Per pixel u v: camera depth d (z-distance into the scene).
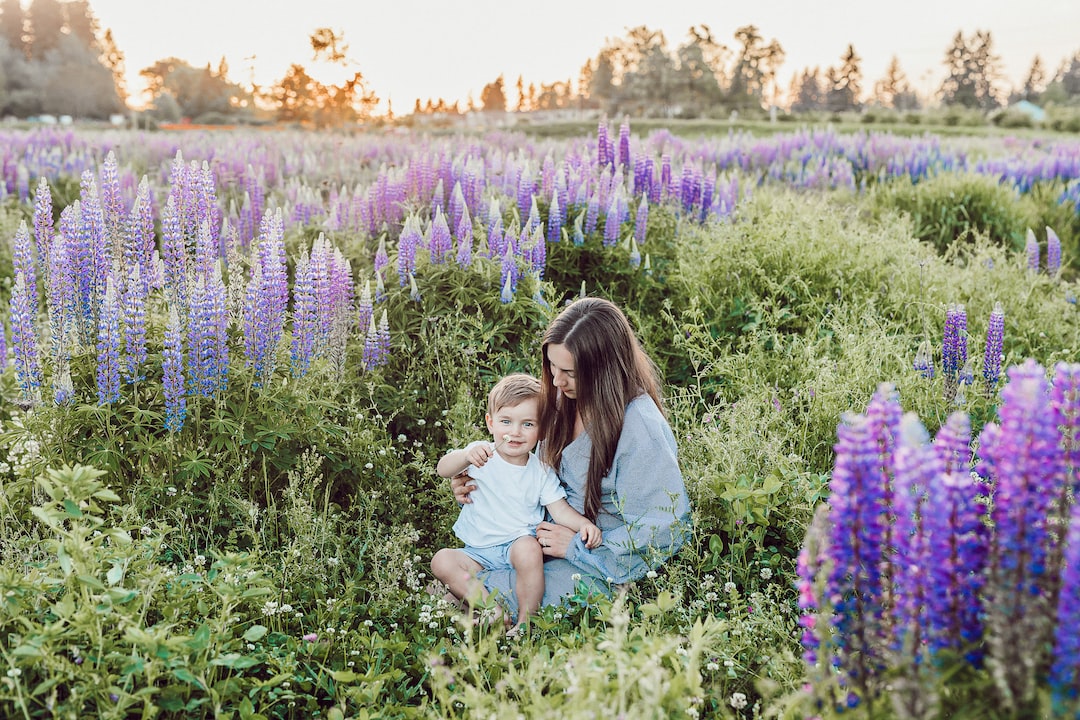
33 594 2.94
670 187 8.73
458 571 3.95
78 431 4.28
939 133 34.47
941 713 2.15
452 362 5.56
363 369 5.55
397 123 25.23
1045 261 10.25
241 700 2.92
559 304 6.64
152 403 4.43
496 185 8.80
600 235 7.23
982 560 2.21
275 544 4.19
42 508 2.82
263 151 13.49
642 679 2.27
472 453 4.08
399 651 3.23
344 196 8.50
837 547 2.26
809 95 122.19
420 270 6.23
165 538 4.04
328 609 3.49
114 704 2.63
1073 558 1.91
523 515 3.99
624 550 3.77
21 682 2.74
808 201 10.42
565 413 4.02
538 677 2.65
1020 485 2.03
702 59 72.69
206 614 2.96
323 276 5.04
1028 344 6.42
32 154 13.22
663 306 6.79
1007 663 1.98
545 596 3.88
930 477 2.11
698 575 3.82
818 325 6.05
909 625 2.16
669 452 3.87
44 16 116.31
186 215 5.62
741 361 5.64
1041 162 14.34
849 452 2.22
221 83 77.75
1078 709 1.88
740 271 7.03
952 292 6.95
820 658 2.27
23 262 4.77
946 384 5.16
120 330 4.63
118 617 2.74
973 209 10.78
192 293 4.30
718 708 2.88
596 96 74.56
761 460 4.38
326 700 3.16
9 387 5.43
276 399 4.54
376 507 4.49
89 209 4.67
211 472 4.35
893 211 10.38
